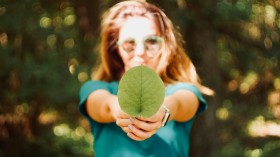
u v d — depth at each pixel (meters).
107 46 2.36
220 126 9.04
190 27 7.26
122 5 2.25
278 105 10.50
